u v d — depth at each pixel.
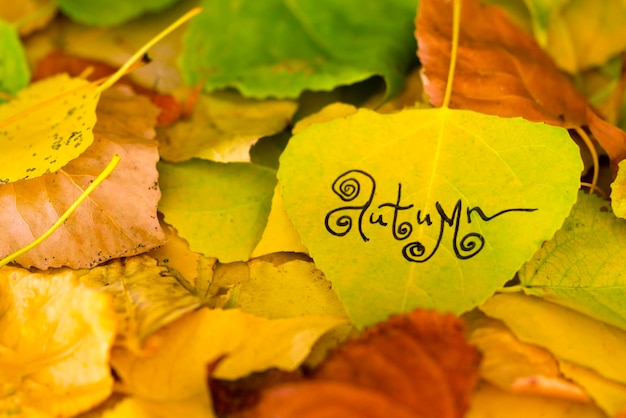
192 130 0.30
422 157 0.27
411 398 0.23
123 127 0.29
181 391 0.24
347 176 0.27
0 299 0.26
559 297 0.26
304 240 0.26
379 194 0.26
